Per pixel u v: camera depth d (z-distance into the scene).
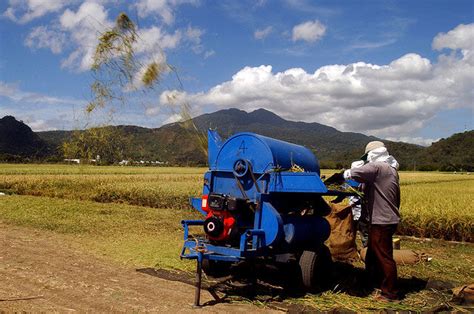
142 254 8.62
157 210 17.12
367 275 6.96
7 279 6.47
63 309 5.22
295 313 5.35
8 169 41.97
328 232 7.34
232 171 6.59
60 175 32.78
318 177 5.91
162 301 5.71
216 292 6.29
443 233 12.83
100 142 13.23
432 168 104.31
